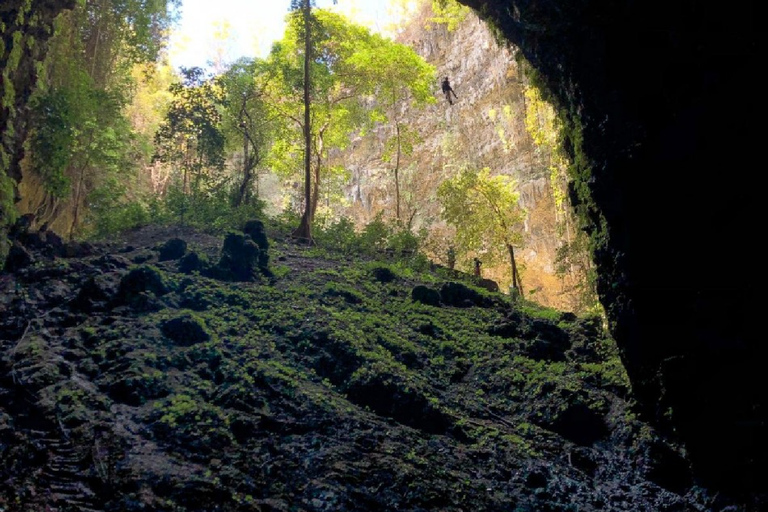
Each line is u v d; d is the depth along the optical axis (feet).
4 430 19.58
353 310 37.47
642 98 24.53
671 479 24.09
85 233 51.60
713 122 22.21
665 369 25.34
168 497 17.66
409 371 30.14
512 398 29.84
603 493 23.07
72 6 41.24
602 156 27.04
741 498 22.03
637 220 25.59
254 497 18.76
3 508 16.46
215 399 23.91
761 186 21.31
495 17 33.81
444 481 21.44
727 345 22.79
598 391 29.55
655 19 23.13
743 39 20.59
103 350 25.58
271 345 29.94
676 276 24.61
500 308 43.68
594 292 39.86
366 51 72.74
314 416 23.77
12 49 34.14
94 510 16.84
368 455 21.91
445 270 58.95
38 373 22.84
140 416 21.58
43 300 29.91
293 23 64.28
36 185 43.50
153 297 31.07
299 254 51.21
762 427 21.66
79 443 19.47
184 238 48.98
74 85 47.50
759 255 21.62
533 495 22.08
